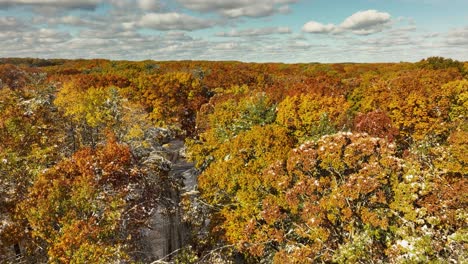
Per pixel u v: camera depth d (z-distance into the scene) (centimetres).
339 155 2241
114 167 2375
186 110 7300
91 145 3928
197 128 6138
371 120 3812
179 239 2806
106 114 4231
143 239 2552
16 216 1930
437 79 7569
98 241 1920
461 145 2902
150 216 2583
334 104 4350
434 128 4375
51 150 2853
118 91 5344
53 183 2008
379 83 5962
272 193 2683
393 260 1852
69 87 5750
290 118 4012
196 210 3047
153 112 6662
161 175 2952
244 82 10306
